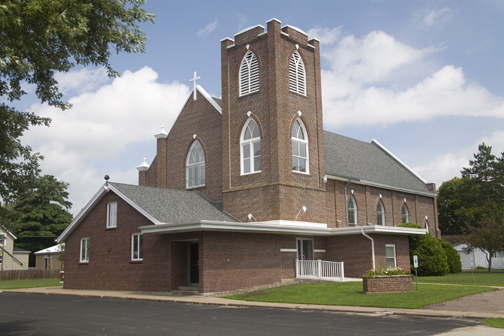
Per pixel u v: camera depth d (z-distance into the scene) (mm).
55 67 13648
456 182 75000
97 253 30531
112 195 30156
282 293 23766
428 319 15750
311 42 35094
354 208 38250
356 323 14836
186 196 32625
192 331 13594
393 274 22797
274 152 30484
